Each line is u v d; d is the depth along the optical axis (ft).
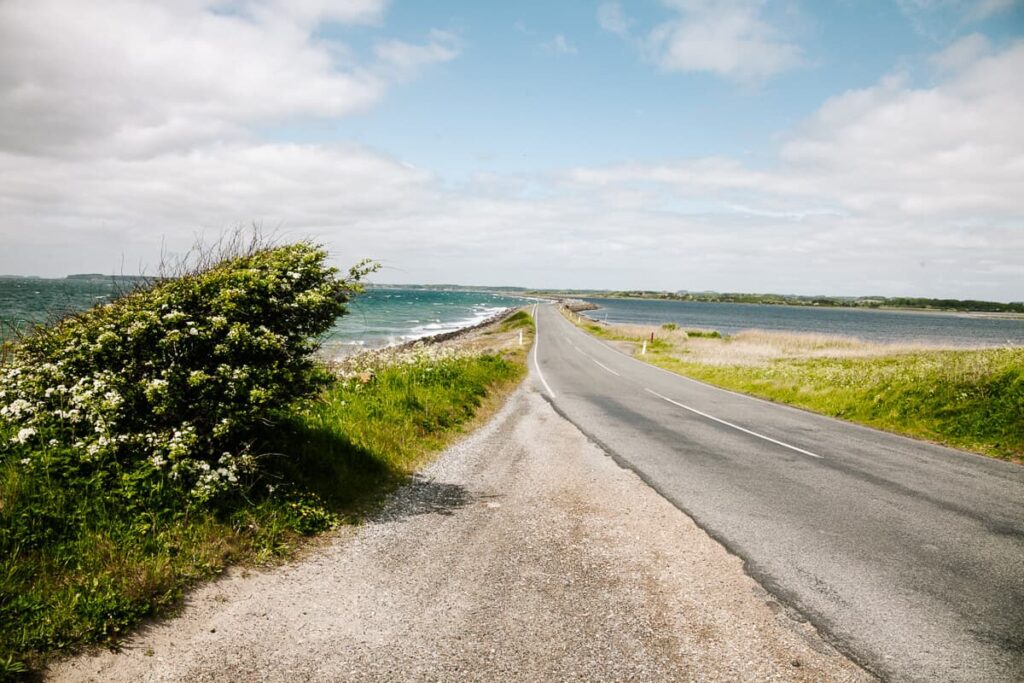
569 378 67.31
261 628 11.84
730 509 21.06
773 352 105.40
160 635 11.26
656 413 44.52
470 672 10.71
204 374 15.98
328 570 14.64
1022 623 13.32
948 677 11.17
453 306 464.24
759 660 11.50
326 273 19.16
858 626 12.96
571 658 11.28
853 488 24.59
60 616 10.88
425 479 23.17
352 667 10.71
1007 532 19.51
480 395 45.14
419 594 13.64
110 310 17.17
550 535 17.81
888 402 45.60
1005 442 34.96
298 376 18.08
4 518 12.76
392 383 37.04
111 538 13.53
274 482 18.45
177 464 15.35
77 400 15.20
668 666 11.17
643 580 14.89
